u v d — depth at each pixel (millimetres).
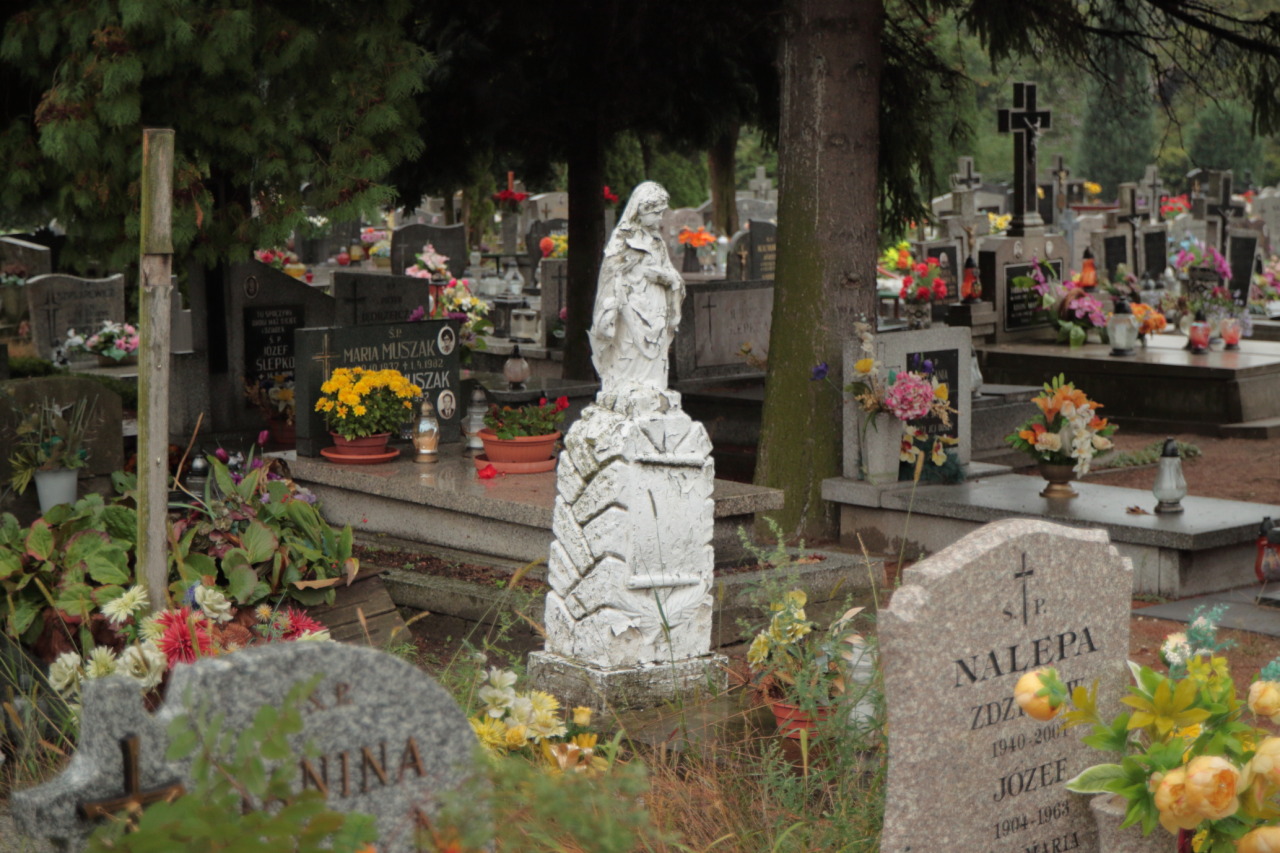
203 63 8484
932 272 17609
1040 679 3951
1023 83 17641
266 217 9273
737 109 14484
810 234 10398
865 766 4805
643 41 13391
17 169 9188
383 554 8703
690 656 6617
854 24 10164
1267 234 30672
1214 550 9062
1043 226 18078
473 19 13031
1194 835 3957
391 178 13609
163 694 5219
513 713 4965
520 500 8297
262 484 7543
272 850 2750
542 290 18125
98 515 6527
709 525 6645
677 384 15102
